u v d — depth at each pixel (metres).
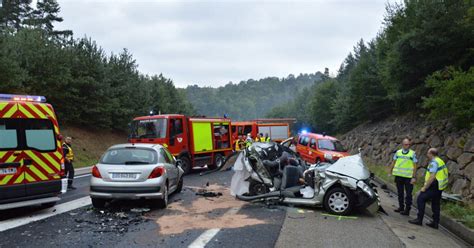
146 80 38.62
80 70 24.80
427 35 14.64
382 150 21.19
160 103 38.19
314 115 54.91
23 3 46.03
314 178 8.27
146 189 7.79
